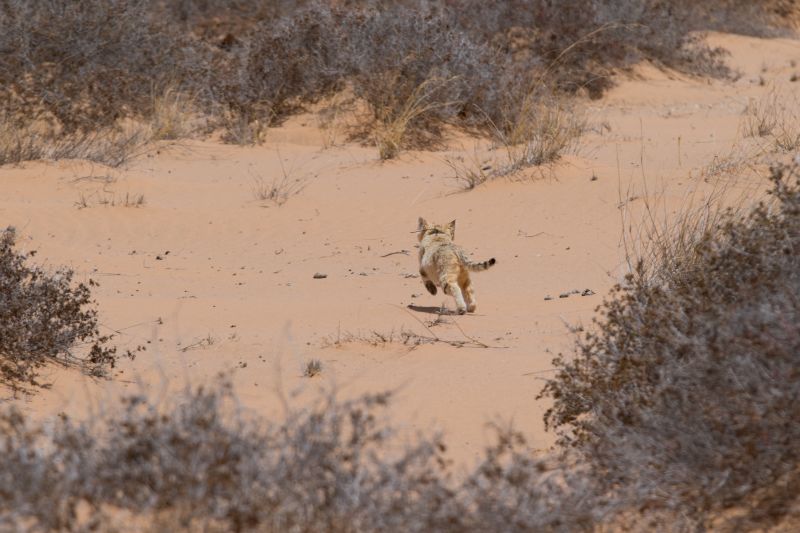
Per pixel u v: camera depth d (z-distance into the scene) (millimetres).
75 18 57781
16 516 9172
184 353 21656
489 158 48719
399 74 56719
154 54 61250
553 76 70688
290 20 62688
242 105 58406
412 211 41188
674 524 11023
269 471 9766
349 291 30734
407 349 21594
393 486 9922
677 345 13359
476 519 9742
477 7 74000
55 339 19516
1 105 53812
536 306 26859
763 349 11336
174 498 9617
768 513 10914
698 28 97250
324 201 43500
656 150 47781
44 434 11438
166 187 45562
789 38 105562
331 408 11867
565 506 10531
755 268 13789
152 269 34094
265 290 31188
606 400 13945
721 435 11219
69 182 44594
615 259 32594
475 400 17672
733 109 66188
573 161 43594
